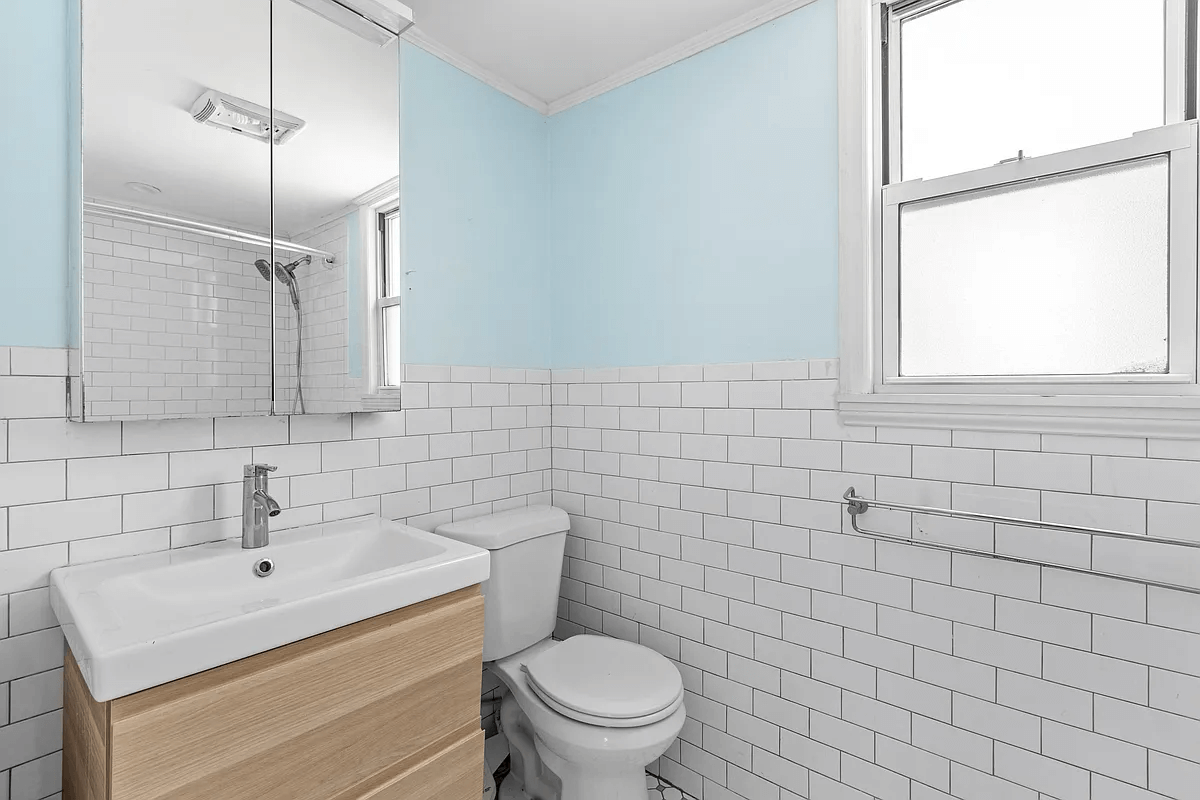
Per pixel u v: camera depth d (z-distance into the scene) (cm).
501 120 210
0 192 109
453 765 126
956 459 141
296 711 101
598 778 153
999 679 135
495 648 179
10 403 111
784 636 169
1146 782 119
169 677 86
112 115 118
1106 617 123
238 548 134
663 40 187
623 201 206
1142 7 124
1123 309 125
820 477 162
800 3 164
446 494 190
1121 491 121
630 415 204
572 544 222
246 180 137
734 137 178
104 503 122
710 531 184
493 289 207
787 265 168
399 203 168
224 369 134
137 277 121
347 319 157
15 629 112
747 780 176
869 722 154
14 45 111
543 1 167
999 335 140
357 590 108
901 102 155
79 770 103
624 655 175
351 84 156
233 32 134
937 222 148
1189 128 116
